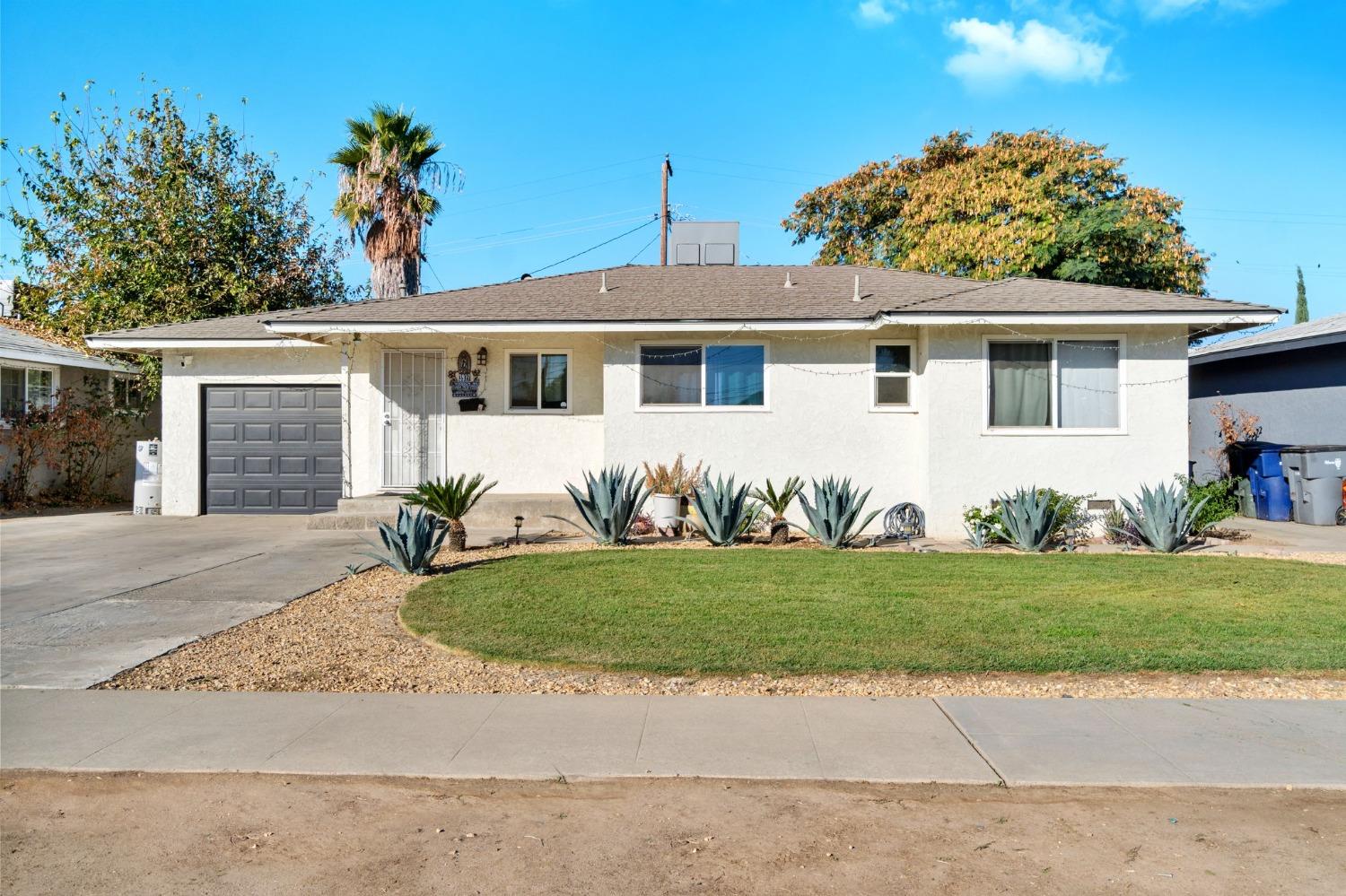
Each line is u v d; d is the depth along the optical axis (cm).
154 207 2111
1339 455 1512
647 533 1335
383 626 777
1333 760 491
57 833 414
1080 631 729
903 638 711
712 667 646
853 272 1752
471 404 1534
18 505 1816
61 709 578
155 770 481
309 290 2438
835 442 1402
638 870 379
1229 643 694
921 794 455
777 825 420
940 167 3014
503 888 364
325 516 1422
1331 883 366
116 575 1012
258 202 2322
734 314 1377
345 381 1552
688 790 459
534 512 1447
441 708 580
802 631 731
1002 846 399
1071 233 2486
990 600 837
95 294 2053
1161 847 398
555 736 528
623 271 1795
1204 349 1973
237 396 1641
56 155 2133
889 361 1406
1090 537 1301
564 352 1538
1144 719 555
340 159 2312
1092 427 1320
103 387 2106
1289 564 1043
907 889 363
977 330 1316
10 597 894
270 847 400
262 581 970
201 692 611
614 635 723
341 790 460
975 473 1319
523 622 762
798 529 1366
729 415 1408
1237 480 1678
